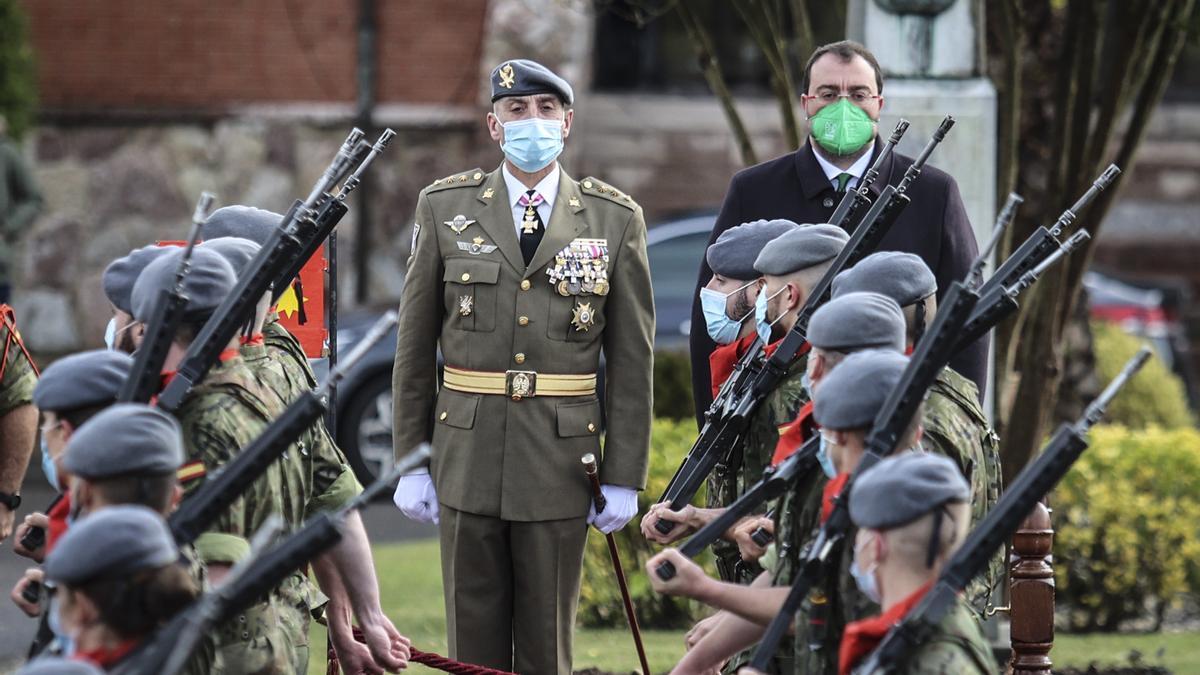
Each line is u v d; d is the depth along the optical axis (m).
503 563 21.36
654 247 48.66
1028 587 19.89
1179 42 28.88
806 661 14.58
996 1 27.52
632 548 30.06
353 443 43.31
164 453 13.34
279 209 59.66
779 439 17.41
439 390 22.14
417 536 39.47
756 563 17.80
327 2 60.25
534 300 21.23
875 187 21.72
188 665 14.36
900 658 12.76
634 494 21.34
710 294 19.75
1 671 26.23
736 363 19.34
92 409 14.75
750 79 69.31
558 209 21.48
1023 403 28.52
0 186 47.34
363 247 59.00
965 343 15.66
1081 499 31.56
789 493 15.48
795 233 18.23
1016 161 31.16
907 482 12.81
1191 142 69.56
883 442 13.70
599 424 21.56
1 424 22.22
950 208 21.86
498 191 21.56
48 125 59.66
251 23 60.53
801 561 14.44
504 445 21.08
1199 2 28.27
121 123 59.69
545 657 21.20
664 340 47.50
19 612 31.12
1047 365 28.41
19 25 54.72
